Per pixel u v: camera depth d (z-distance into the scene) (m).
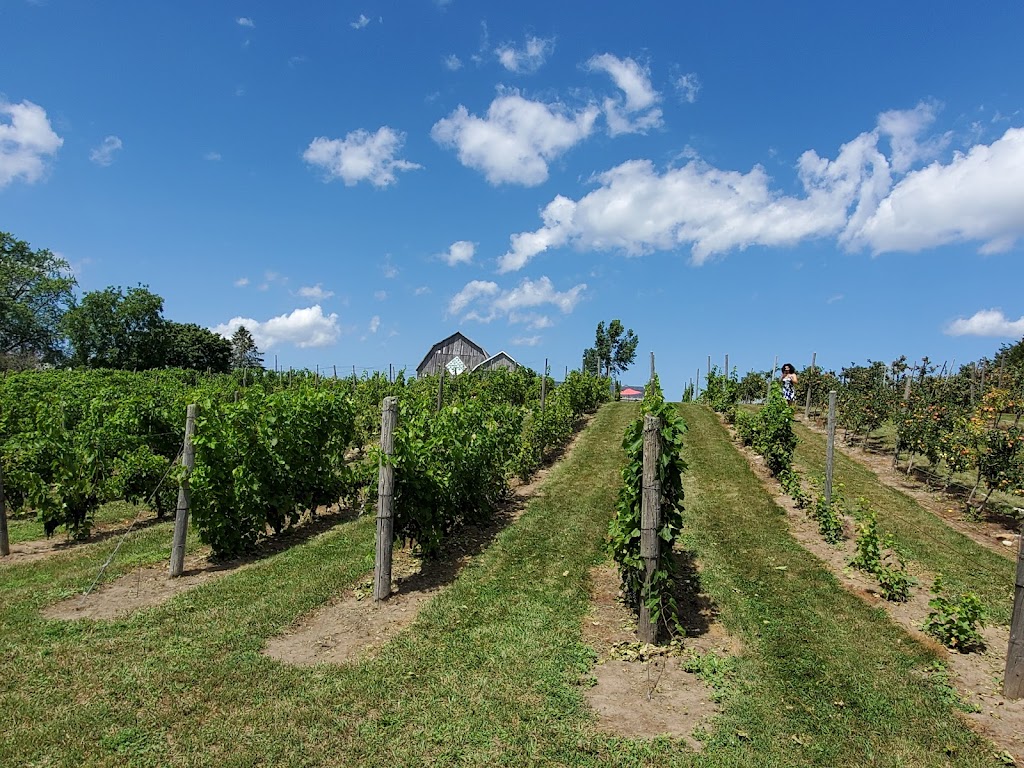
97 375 27.91
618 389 35.09
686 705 4.50
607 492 11.55
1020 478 9.44
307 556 7.93
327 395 10.48
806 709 4.43
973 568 7.62
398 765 3.76
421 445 7.67
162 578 7.26
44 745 3.87
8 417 12.99
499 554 8.01
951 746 4.00
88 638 5.44
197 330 63.03
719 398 21.25
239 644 5.33
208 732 4.04
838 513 9.27
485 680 4.77
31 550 8.83
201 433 7.69
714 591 6.72
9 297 51.44
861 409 15.23
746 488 11.52
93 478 9.59
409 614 6.12
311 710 4.31
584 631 5.76
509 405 13.29
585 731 4.15
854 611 6.17
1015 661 4.60
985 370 19.27
